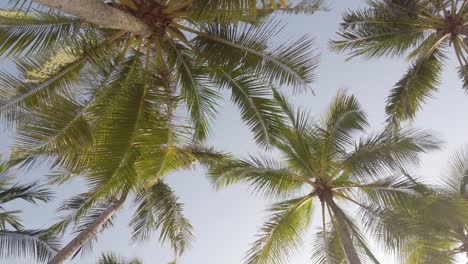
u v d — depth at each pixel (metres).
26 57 8.21
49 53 8.34
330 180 11.52
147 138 8.06
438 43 12.60
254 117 9.88
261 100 9.70
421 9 11.59
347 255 10.23
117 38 9.10
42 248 10.83
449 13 11.87
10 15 8.06
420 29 12.41
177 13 8.02
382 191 10.62
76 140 7.76
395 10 11.66
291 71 8.85
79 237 11.83
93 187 8.45
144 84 8.50
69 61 8.59
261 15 9.83
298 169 11.76
